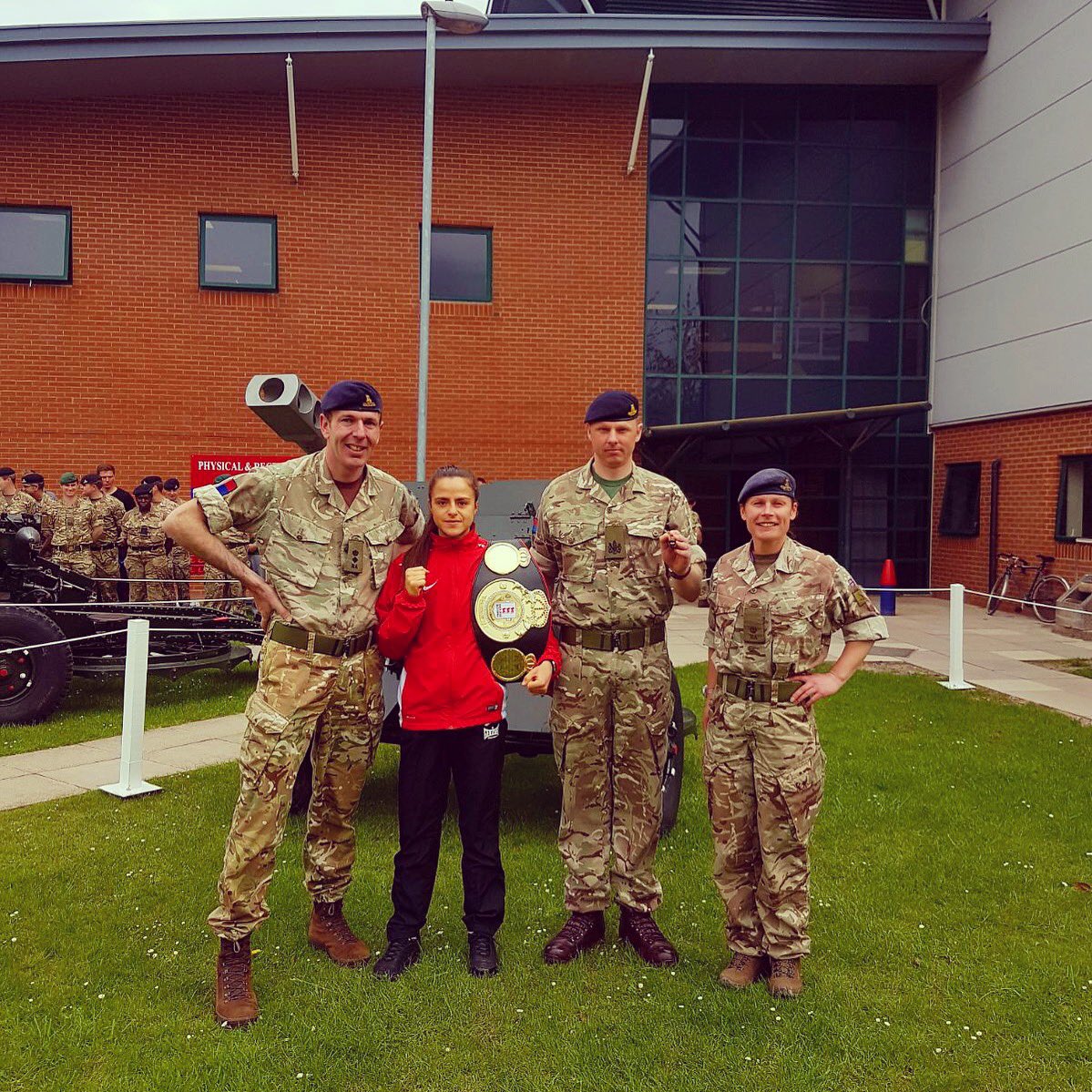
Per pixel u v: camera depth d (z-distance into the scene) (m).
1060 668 9.35
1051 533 13.22
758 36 13.60
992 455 14.58
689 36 13.38
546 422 14.08
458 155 13.82
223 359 13.38
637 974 3.23
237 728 6.91
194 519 2.92
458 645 3.16
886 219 15.93
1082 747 6.30
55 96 12.97
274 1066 2.66
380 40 12.42
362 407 2.99
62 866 4.09
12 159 12.95
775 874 3.10
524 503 5.39
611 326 14.17
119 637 7.57
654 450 15.23
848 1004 3.04
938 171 15.91
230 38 12.15
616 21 13.05
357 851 4.38
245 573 2.97
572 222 14.08
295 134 13.15
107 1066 2.67
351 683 3.12
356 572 3.08
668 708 3.38
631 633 3.29
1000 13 14.13
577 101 14.05
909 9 16.02
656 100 15.21
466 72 13.38
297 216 13.48
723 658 3.17
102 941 3.41
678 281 15.38
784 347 15.70
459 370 13.90
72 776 5.55
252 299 13.41
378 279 13.67
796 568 3.10
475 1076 2.64
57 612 7.39
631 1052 2.75
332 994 3.05
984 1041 2.83
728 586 3.19
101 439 13.17
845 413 13.16
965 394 15.12
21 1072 2.62
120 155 13.12
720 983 3.17
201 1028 2.85
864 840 4.58
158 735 6.66
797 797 3.05
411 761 3.19
